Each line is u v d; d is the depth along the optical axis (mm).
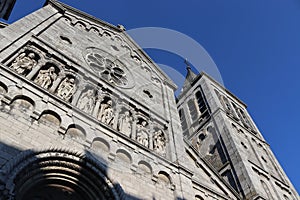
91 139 13195
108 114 16094
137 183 13328
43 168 10781
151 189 13672
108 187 11727
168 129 19469
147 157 15289
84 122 13766
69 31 20859
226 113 35531
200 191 16703
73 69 16922
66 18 22203
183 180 15773
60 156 11266
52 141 11648
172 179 15219
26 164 9906
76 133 13023
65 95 14758
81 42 20922
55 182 11414
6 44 14078
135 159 14414
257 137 36000
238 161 26016
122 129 16234
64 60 16750
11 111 11391
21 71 13648
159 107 21562
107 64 21562
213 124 34031
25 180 9992
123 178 12945
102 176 11883
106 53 22656
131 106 18766
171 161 16516
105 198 11516
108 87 18109
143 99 20922
